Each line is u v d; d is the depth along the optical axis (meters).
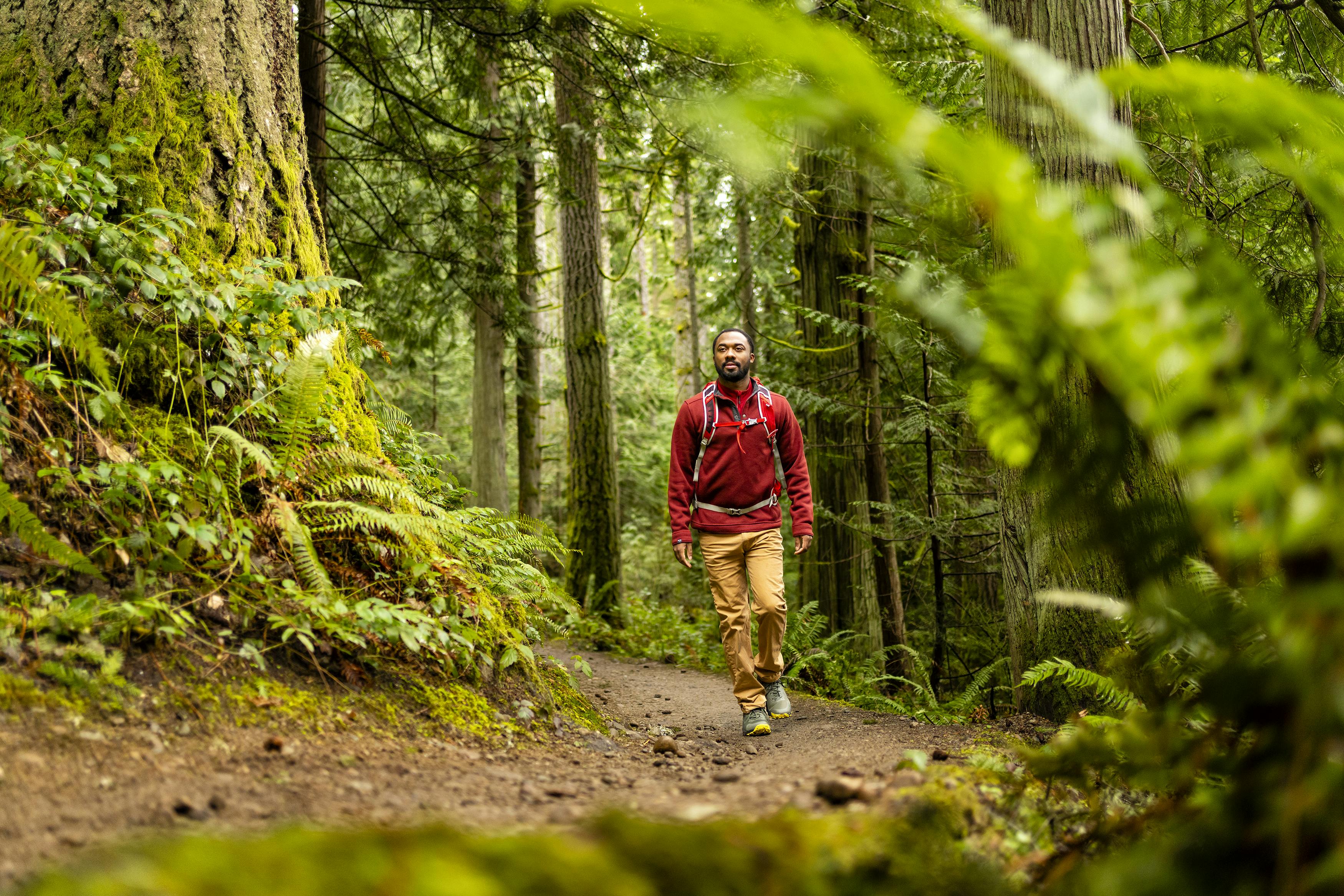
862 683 5.98
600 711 4.17
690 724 4.50
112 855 1.15
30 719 2.03
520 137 8.55
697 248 14.15
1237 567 1.15
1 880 1.42
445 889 1.08
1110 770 1.69
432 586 3.40
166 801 1.85
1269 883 1.10
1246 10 4.01
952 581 9.41
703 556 4.36
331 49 7.08
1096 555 3.36
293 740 2.43
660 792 2.36
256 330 3.44
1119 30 3.48
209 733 2.30
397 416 4.73
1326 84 4.79
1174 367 0.85
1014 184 0.79
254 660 2.64
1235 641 1.17
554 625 4.63
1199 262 0.97
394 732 2.72
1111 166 3.28
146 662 2.42
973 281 1.05
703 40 5.01
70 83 3.61
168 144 3.60
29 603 2.37
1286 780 1.11
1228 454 0.90
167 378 3.17
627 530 19.20
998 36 0.84
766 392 4.34
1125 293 0.84
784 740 3.90
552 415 20.94
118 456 2.79
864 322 7.41
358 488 3.29
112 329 3.11
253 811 1.87
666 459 20.30
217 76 3.81
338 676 2.83
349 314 3.75
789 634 6.79
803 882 1.39
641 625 9.59
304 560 2.90
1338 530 0.93
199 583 2.78
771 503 4.29
